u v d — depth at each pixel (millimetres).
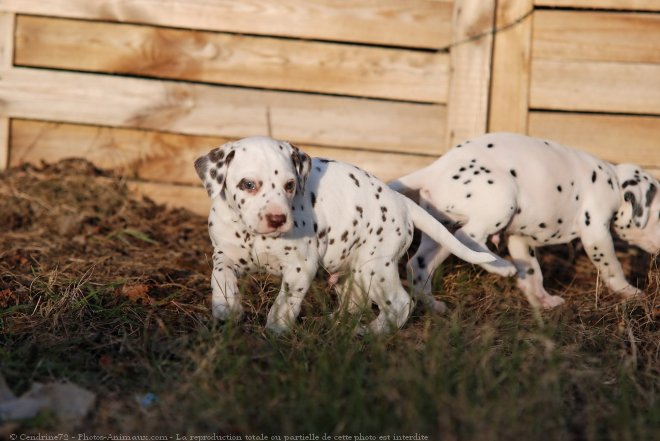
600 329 4562
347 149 6441
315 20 6305
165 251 5652
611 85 6289
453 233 5145
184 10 6305
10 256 5289
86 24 6344
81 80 6359
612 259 5344
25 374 3682
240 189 3945
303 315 4555
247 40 6367
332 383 3453
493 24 6199
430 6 6281
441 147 6422
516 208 4969
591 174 5301
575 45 6266
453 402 3262
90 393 3445
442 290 5156
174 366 3732
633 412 3520
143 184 6398
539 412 3348
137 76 6426
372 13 6293
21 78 6344
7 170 6410
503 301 5133
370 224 4422
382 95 6398
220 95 6406
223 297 4094
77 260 5266
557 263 6117
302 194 4086
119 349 3980
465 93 6266
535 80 6305
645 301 5031
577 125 6355
